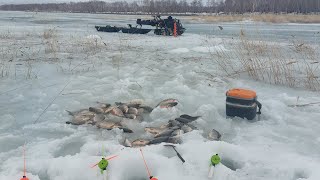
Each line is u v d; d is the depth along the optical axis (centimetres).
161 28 2555
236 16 4809
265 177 454
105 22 4244
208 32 2770
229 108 682
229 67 1221
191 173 460
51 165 473
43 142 566
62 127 636
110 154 509
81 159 480
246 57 1307
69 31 2734
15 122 664
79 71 1146
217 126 651
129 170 484
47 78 1039
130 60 1373
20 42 1897
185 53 1584
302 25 3706
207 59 1409
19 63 1267
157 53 1579
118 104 771
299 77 1046
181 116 684
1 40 1962
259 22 4172
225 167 465
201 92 894
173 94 854
